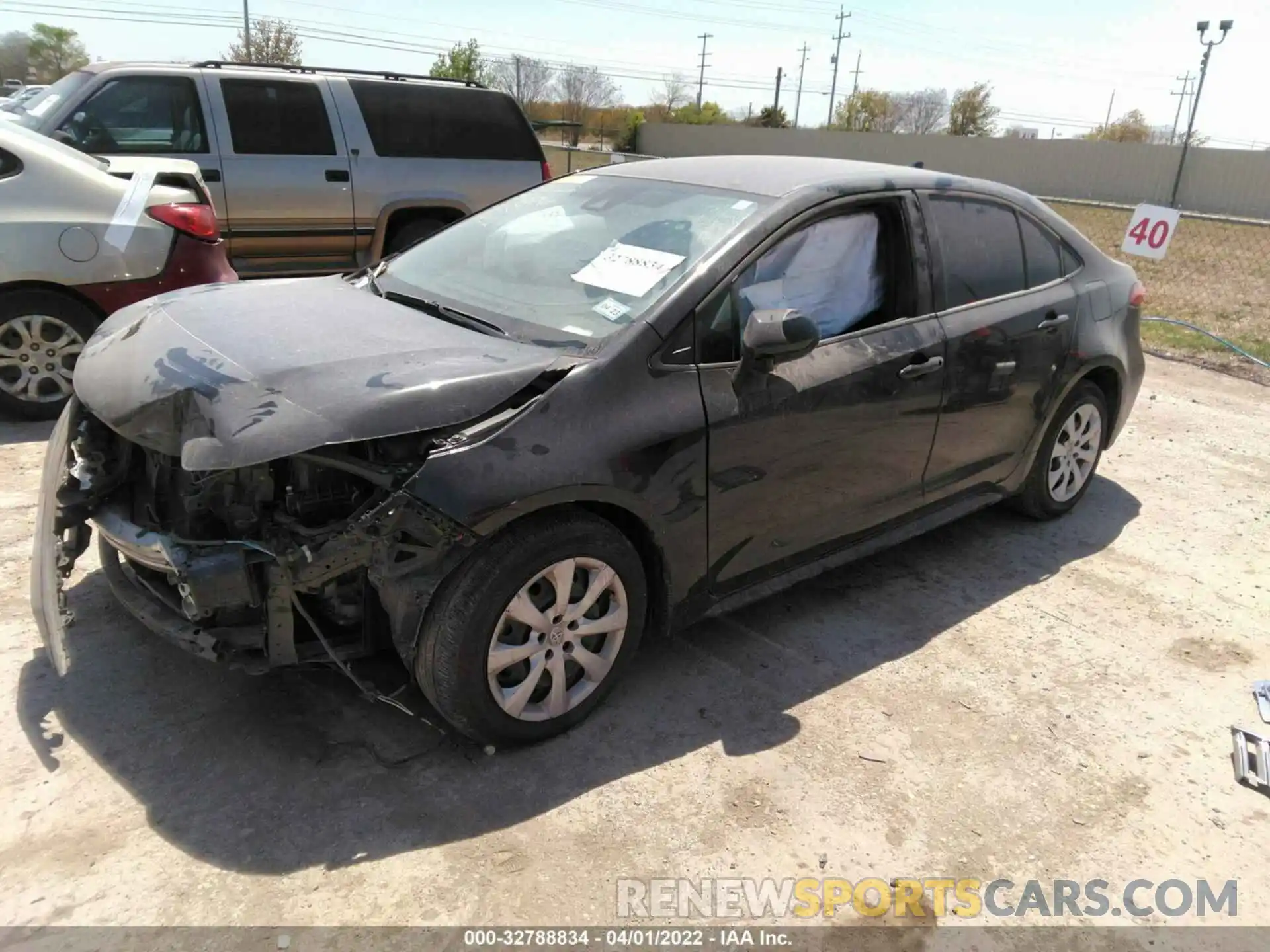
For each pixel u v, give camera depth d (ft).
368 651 9.11
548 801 8.79
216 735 9.33
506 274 11.27
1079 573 14.20
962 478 13.39
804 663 11.36
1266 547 15.42
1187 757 10.09
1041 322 13.79
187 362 8.70
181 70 22.30
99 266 16.87
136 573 9.54
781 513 10.85
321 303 10.61
